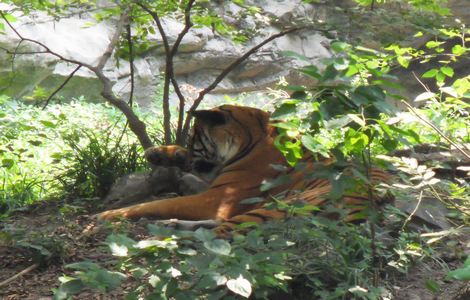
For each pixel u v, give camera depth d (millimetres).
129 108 14398
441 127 14180
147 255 6742
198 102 14398
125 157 14617
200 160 12477
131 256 6797
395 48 8641
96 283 6438
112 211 11273
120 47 16219
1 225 11586
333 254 7977
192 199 11234
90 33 28172
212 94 30172
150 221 10820
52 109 24172
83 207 12289
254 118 11930
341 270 7727
